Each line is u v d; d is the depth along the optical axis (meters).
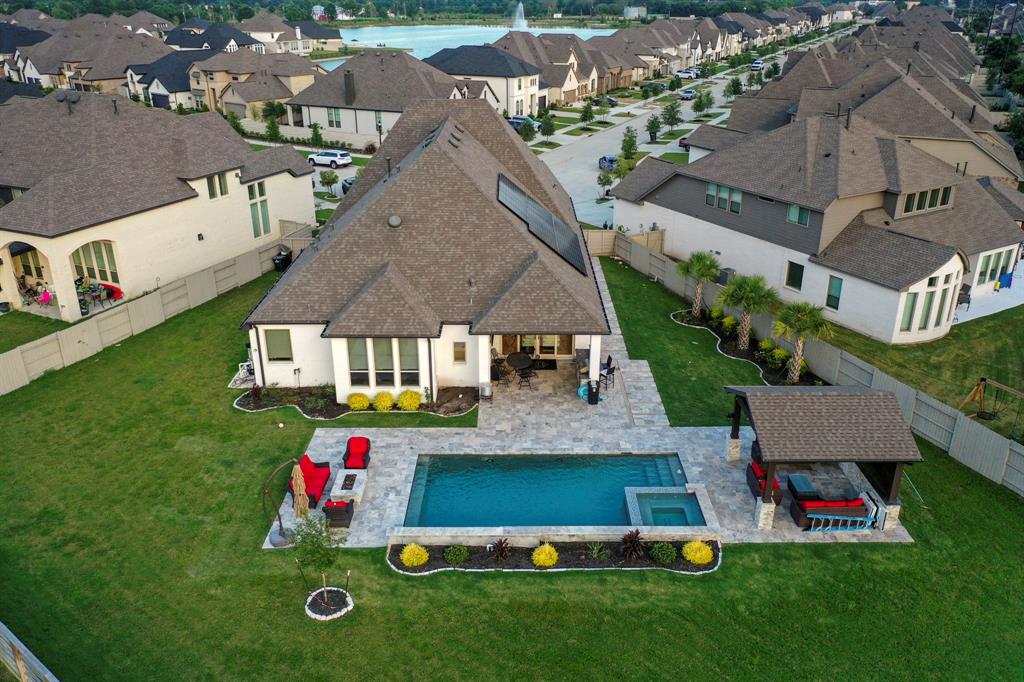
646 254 45.12
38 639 18.80
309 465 24.64
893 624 19.81
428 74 88.00
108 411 29.42
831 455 22.12
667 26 154.88
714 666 18.45
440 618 19.67
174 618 19.56
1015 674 18.45
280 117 91.69
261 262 44.38
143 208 39.53
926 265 34.97
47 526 22.91
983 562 22.03
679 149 82.06
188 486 24.94
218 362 33.69
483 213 31.59
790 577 21.27
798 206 39.19
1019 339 36.81
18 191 40.41
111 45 113.75
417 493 24.97
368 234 31.25
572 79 114.25
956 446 26.88
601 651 18.78
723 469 26.25
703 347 36.03
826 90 59.47
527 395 31.06
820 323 30.88
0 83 81.50
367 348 29.22
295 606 20.03
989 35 157.12
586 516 24.03
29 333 36.03
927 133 52.56
